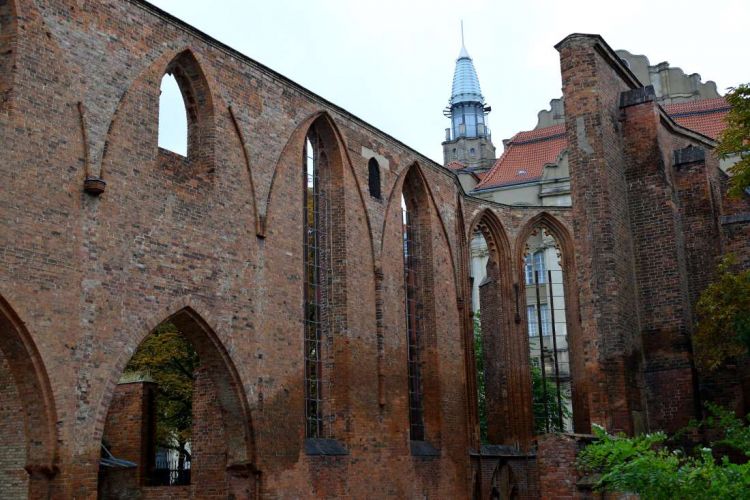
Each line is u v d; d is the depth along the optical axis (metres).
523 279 41.81
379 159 33.12
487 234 41.56
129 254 22.12
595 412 25.83
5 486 24.75
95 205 21.41
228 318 24.84
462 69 109.62
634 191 29.36
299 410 26.92
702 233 31.06
